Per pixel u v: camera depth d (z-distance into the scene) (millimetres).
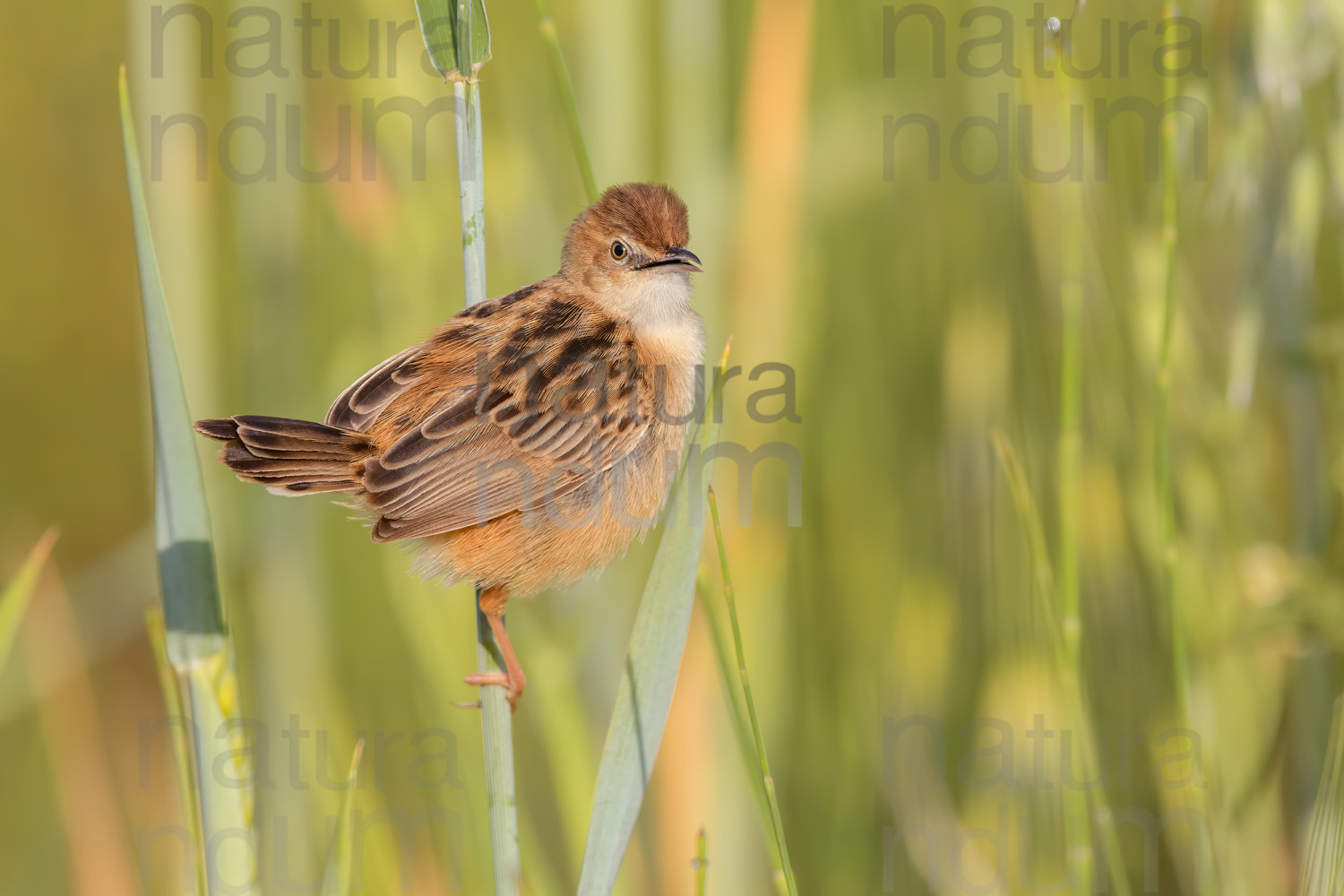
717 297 10047
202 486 5934
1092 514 9508
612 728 6305
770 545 9781
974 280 10734
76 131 14633
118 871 10141
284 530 10086
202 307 9883
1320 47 8383
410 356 8211
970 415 10320
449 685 9164
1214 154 9133
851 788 9867
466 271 6922
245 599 10164
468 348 8188
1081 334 9383
